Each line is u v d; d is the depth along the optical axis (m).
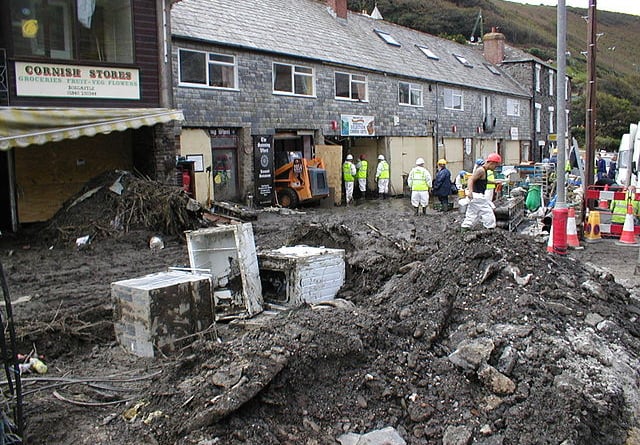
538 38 91.81
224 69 19.47
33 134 12.02
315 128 23.14
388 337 5.28
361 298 7.53
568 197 17.77
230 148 19.94
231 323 6.83
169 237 12.27
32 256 10.95
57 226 12.26
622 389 5.05
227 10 21.55
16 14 12.61
